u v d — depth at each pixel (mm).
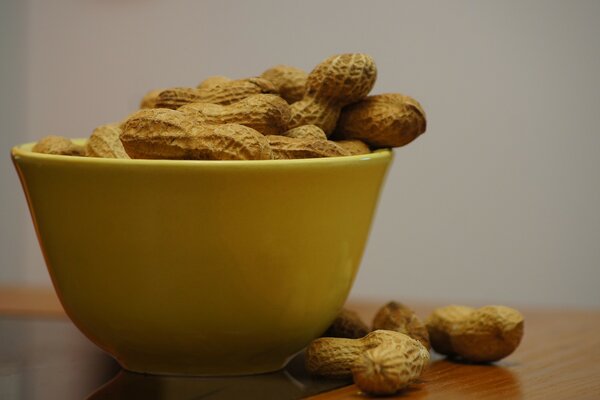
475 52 793
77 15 829
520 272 820
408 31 792
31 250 871
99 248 346
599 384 361
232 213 339
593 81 792
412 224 819
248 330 354
